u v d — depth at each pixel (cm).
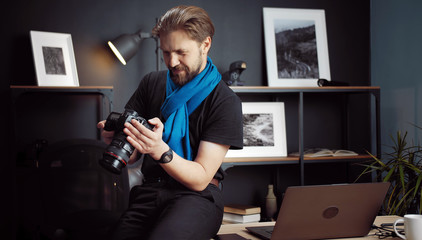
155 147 121
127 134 119
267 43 333
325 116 352
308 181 349
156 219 132
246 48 336
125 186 195
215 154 137
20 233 278
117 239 127
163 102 151
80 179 200
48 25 304
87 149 203
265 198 314
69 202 198
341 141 355
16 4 299
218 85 146
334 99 353
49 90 273
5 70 298
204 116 143
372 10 357
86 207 197
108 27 314
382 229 145
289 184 346
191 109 143
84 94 309
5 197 297
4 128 298
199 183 131
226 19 333
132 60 318
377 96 315
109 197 197
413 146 303
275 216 311
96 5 312
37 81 287
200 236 126
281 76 332
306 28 341
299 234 129
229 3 333
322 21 345
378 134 315
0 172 297
